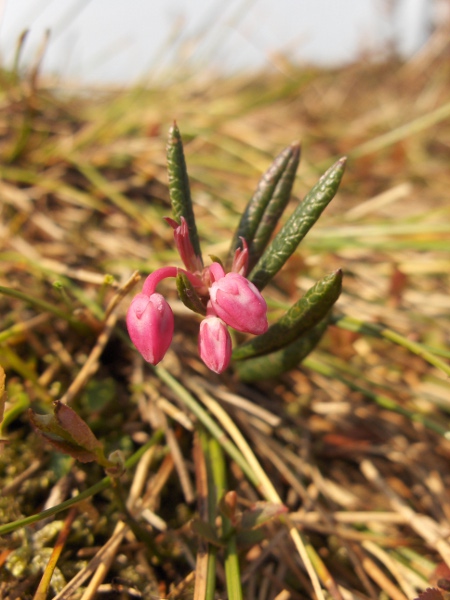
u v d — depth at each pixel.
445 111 0.13
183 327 0.09
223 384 0.08
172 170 0.06
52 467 0.07
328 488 0.08
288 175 0.06
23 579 0.06
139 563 0.06
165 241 0.10
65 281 0.08
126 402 0.08
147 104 0.13
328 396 0.09
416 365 0.09
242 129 0.14
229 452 0.07
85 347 0.08
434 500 0.08
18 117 0.12
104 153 0.12
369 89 0.21
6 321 0.08
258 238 0.06
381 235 0.11
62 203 0.11
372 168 0.14
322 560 0.07
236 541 0.06
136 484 0.07
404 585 0.07
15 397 0.07
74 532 0.06
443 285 0.11
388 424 0.09
